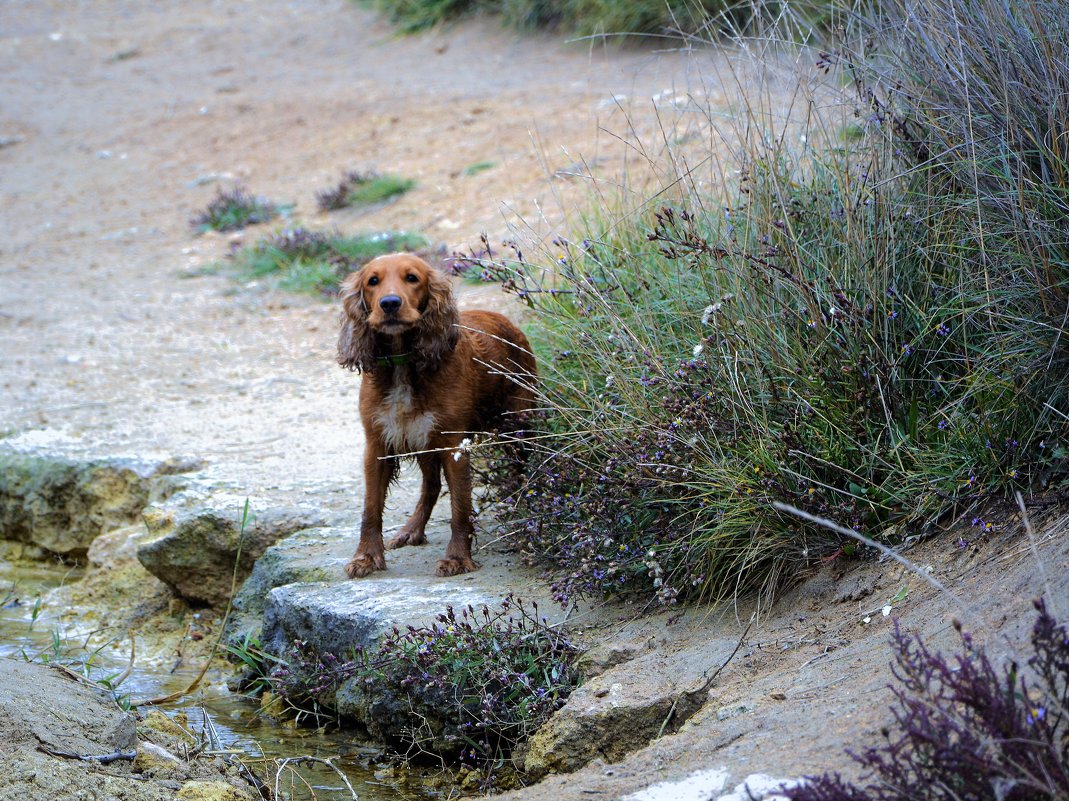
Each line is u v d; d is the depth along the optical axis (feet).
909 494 15.76
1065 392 15.16
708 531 16.01
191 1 79.71
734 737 12.80
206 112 58.08
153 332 35.27
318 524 21.62
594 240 21.03
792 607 15.62
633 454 16.88
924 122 17.98
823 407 16.56
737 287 17.42
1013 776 9.34
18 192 53.01
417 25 62.28
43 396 29.94
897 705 11.85
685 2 44.01
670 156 20.45
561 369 20.29
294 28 69.36
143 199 50.08
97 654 21.03
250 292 38.50
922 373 17.02
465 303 29.68
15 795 13.19
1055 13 16.79
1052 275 15.38
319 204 43.98
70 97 64.90
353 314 18.38
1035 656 11.59
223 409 28.50
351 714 17.31
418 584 18.17
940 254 17.40
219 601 21.95
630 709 14.19
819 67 19.92
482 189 39.70
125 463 25.05
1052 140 15.89
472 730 15.80
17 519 25.96
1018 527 14.47
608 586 16.55
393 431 18.69
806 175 19.90
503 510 19.07
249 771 15.74
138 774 14.71
